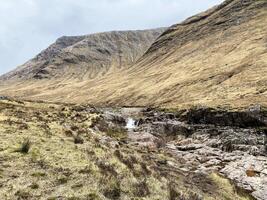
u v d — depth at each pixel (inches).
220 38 6732.3
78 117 2143.2
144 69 7844.5
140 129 2315.5
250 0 7721.5
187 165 1414.9
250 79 3833.7
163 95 4773.6
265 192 1158.3
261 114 2192.4
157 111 3206.2
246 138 1820.9
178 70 6018.7
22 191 578.6
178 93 4515.3
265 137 1871.3
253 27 6328.7
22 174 658.2
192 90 4370.1
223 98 3390.7
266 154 1638.8
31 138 950.4
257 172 1350.9
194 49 7017.7
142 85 6127.0
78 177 689.6
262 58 4522.6
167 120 2687.0
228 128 2171.5
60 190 611.5
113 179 705.6
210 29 7672.2
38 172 676.7
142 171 874.8
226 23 7386.8
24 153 788.0
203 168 1384.1
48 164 741.3
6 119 1304.1
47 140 968.9
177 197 740.7
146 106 4237.2
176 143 2011.6
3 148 802.2
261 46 5118.1
